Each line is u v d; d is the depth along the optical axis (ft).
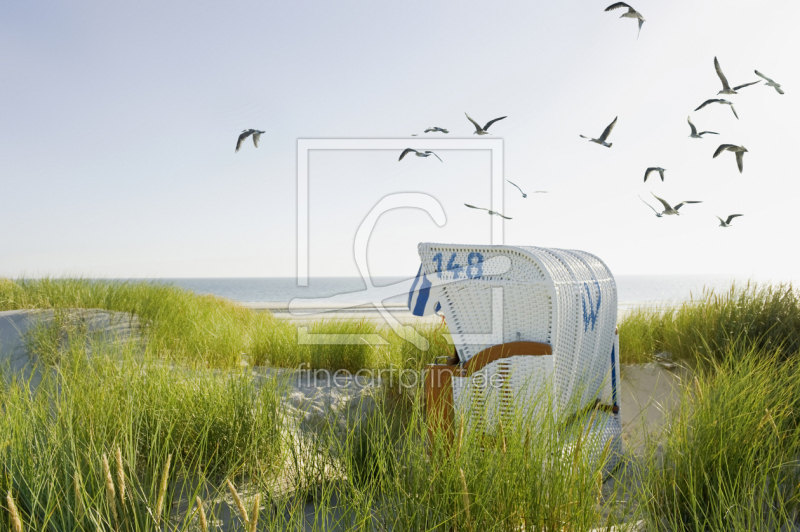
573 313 11.36
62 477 7.25
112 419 9.14
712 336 17.12
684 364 17.34
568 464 7.52
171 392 10.71
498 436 7.94
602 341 12.92
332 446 9.89
